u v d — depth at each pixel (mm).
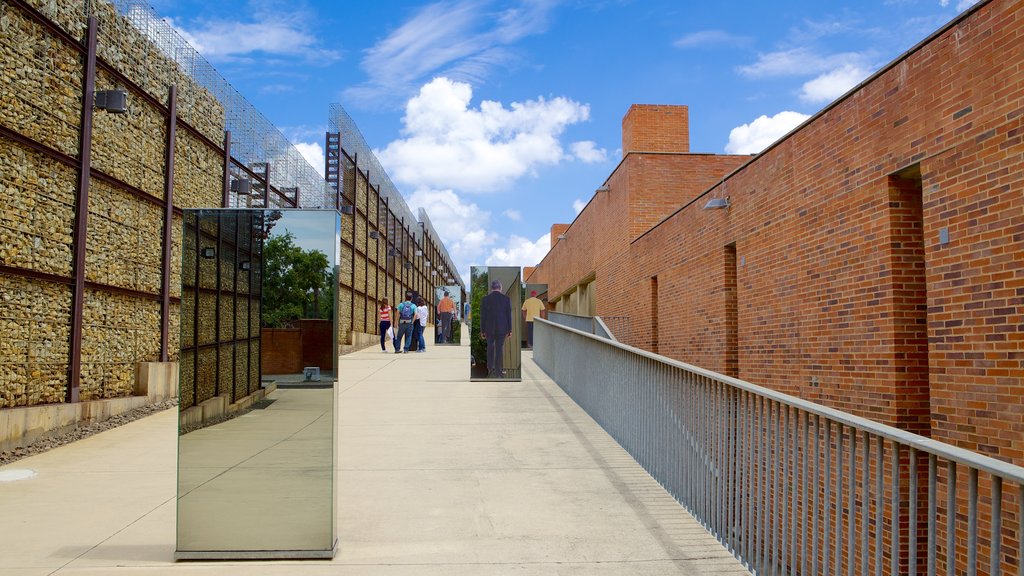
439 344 28078
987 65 6090
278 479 4758
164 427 9680
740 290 11680
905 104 7250
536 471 7164
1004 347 5898
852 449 3512
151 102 11594
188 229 4887
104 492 6375
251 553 4695
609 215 22828
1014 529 5660
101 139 10289
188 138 13250
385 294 30906
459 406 11352
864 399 8016
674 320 15672
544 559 4730
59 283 9109
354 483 6707
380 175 29875
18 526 5395
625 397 8227
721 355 12727
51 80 9047
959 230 6426
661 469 6633
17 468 7277
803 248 9469
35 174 8727
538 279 48750
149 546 4957
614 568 4574
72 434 8969
